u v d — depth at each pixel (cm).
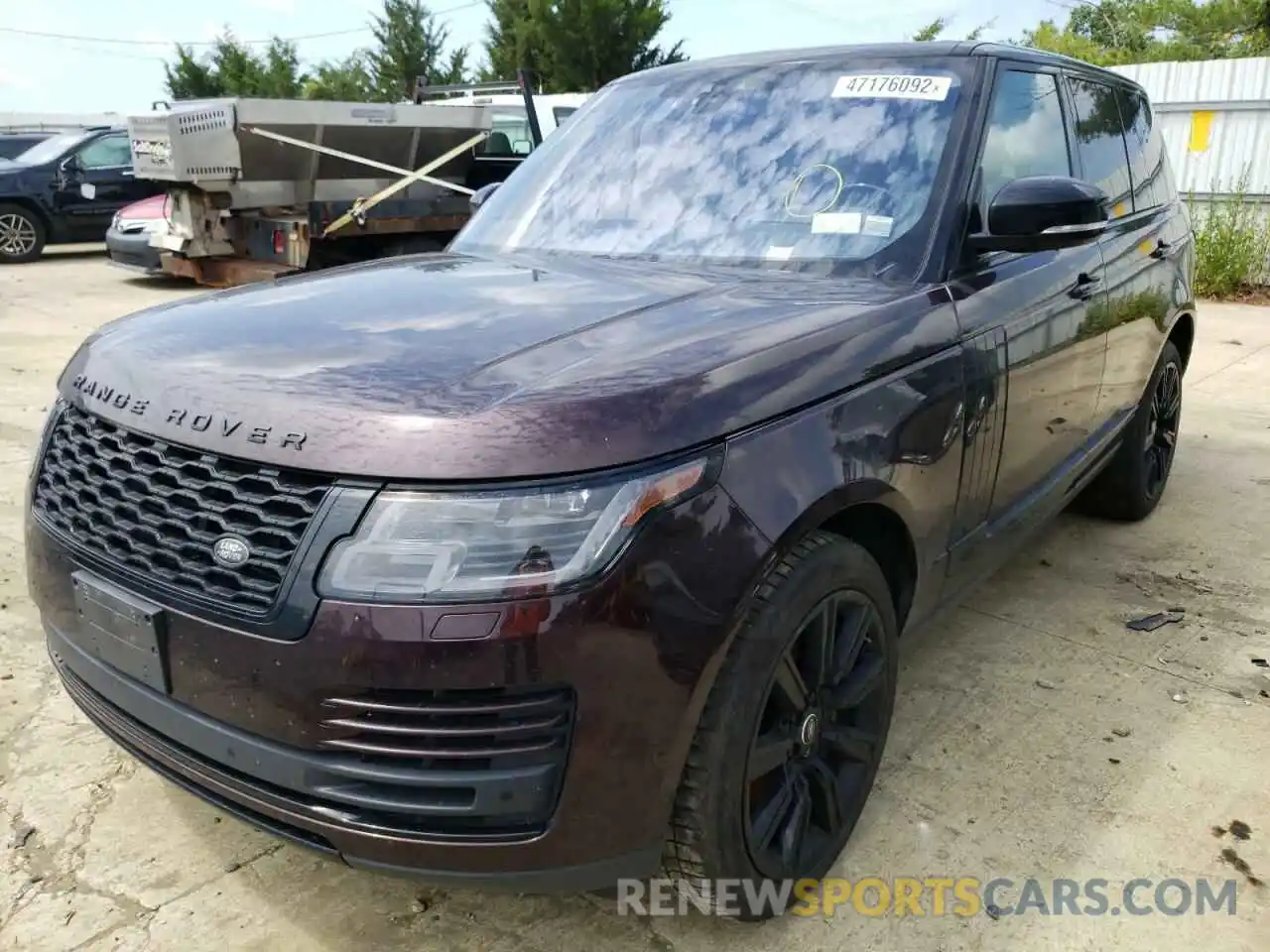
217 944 219
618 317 224
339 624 171
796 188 291
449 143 1071
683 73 347
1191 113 1170
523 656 170
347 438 176
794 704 211
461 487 171
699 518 181
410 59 5106
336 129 977
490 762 175
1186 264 464
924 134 288
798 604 202
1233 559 431
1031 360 294
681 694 181
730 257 283
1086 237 276
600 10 3688
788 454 198
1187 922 228
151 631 191
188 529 189
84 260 1451
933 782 276
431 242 1041
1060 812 264
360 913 229
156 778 274
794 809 221
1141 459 445
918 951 220
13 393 675
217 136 933
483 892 186
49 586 220
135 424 201
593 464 174
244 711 183
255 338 215
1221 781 278
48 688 317
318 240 957
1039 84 336
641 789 183
